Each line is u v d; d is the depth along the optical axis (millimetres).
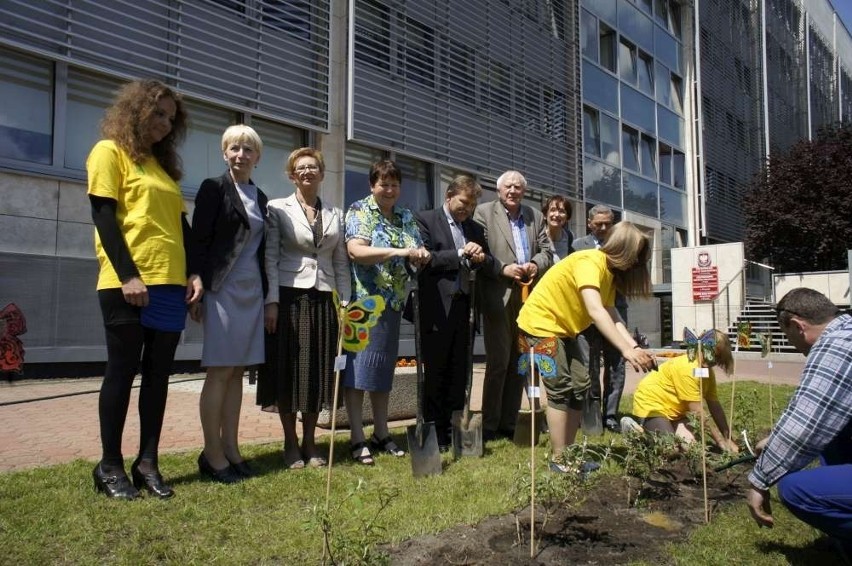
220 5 9375
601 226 5906
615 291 3842
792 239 21094
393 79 11797
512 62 14492
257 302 3730
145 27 8633
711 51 24000
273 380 3955
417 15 12211
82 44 8055
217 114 9602
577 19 16688
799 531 3002
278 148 10414
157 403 3354
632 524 3078
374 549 2580
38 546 2568
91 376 8156
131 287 3084
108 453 3209
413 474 3785
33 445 4469
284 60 10008
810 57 34406
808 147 21531
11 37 7504
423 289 4645
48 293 7840
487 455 4441
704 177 22328
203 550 2594
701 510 3336
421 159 12227
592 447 4148
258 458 4180
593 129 17766
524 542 2787
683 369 4488
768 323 16625
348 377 4137
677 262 18656
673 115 21922
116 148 3221
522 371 4020
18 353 7270
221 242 3615
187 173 9211
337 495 3352
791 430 2471
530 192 15164
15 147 7676
